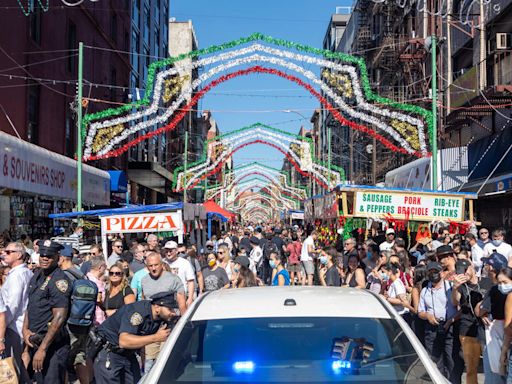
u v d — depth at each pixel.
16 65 21.14
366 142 48.47
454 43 29.00
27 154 18.56
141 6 46.38
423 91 31.36
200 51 18.53
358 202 15.82
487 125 25.62
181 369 3.85
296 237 22.64
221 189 64.06
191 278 10.87
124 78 39.19
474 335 7.77
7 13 20.50
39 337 7.02
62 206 24.23
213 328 4.16
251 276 11.22
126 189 32.28
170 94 20.02
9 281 7.09
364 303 4.49
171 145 59.56
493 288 6.88
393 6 39.22
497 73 23.39
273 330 4.11
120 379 6.33
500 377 6.94
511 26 23.20
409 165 30.66
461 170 26.50
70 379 7.72
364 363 3.88
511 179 20.38
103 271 8.94
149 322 6.20
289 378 3.76
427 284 8.38
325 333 4.09
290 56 18.23
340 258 12.65
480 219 25.39
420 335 9.29
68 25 27.27
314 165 44.25
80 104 20.95
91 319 7.10
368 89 19.11
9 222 18.88
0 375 6.71
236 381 3.75
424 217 15.88
